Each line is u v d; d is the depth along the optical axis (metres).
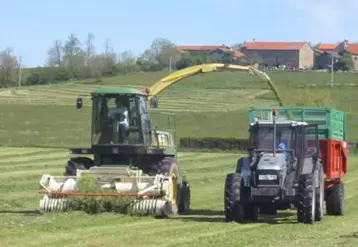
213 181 45.78
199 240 18.38
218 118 102.25
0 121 99.38
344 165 30.61
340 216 27.88
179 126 96.88
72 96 126.31
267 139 24.77
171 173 26.19
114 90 26.55
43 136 87.75
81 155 29.53
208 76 139.38
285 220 25.20
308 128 27.59
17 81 157.62
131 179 25.00
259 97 118.25
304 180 23.80
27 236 18.62
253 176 23.64
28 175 44.72
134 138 26.50
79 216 23.45
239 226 22.48
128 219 23.42
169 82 29.88
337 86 127.38
